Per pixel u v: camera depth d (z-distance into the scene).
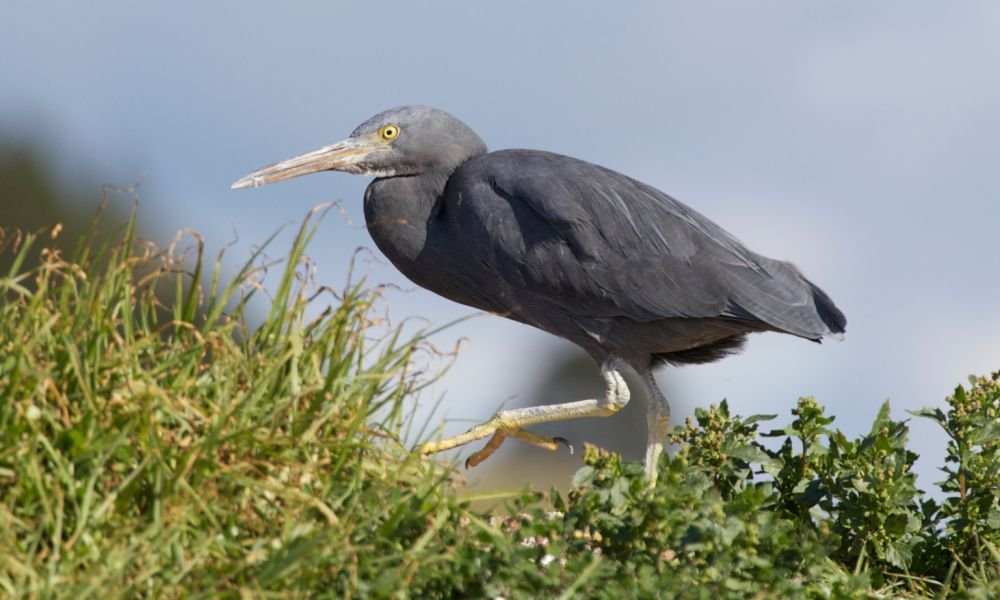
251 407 7.80
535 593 7.28
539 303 12.27
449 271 12.77
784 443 10.80
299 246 8.37
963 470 10.42
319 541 6.94
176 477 7.19
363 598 6.82
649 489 8.16
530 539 8.96
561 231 11.88
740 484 10.40
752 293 11.72
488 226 12.13
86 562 6.80
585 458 8.80
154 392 7.39
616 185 12.05
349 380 8.27
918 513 10.57
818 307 12.09
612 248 11.80
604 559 7.80
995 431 10.41
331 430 8.18
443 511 7.79
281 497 7.66
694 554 8.08
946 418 10.67
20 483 7.00
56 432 7.25
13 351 7.46
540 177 12.05
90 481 6.97
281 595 6.66
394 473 8.07
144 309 8.14
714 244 11.89
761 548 8.15
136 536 6.89
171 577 6.78
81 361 7.57
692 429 10.71
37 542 6.80
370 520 7.56
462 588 7.30
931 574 10.38
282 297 8.36
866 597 8.24
